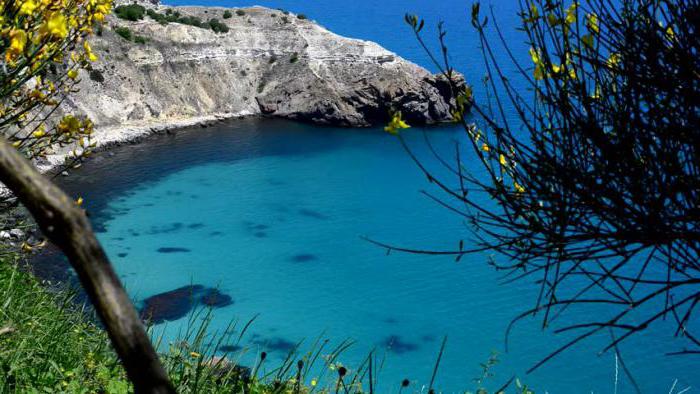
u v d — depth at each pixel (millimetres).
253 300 47406
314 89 94500
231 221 61438
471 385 37781
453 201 67250
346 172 75688
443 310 47281
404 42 162000
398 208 66875
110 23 93000
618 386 38969
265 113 95062
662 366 40812
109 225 58438
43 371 6863
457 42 154250
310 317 45750
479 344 42844
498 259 54312
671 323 44906
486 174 71750
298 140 85688
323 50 101312
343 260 55375
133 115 85812
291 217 63500
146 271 50875
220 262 53562
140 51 91938
